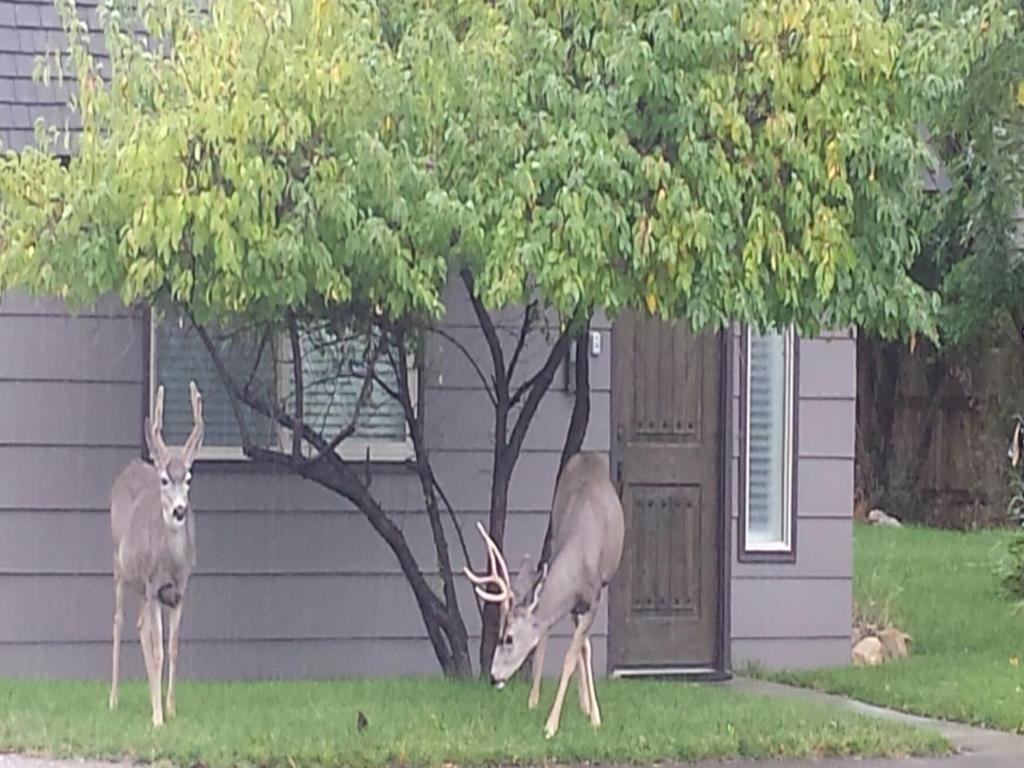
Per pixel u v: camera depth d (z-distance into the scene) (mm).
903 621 15625
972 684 12484
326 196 9227
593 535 10391
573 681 12305
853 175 9859
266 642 12750
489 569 11656
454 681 11938
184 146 9234
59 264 9742
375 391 12891
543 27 9609
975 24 10328
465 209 9211
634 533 13445
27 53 12195
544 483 13148
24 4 12312
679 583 13539
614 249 9344
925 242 17641
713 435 13641
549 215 9203
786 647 13930
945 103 10492
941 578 17969
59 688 11562
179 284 9422
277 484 12781
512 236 9195
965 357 23062
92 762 9453
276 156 9469
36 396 12461
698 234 9297
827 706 11695
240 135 9219
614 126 9500
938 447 23984
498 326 12977
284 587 12781
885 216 9906
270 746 9641
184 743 9617
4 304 12391
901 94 10008
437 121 9508
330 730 10117
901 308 10109
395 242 9242
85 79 9867
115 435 12570
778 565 13906
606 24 9680
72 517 12516
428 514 12391
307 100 9398
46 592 12484
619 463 13352
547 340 12125
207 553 12664
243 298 9375
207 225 9250
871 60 9805
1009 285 17109
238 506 12727
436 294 9766
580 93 9555
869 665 13734
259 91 9406
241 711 10680
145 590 10117
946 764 10086
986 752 10477
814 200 9688
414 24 9781
